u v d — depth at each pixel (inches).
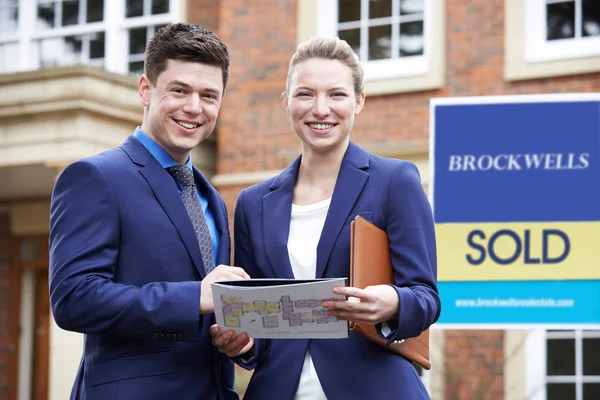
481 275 285.1
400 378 140.3
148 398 137.6
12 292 506.3
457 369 397.1
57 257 137.5
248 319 129.6
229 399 150.3
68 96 408.2
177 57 144.6
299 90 146.3
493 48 404.8
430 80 411.5
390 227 142.0
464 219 287.7
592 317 279.6
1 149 420.2
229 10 442.0
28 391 502.6
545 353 396.2
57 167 414.9
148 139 147.1
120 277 139.0
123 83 417.1
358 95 149.3
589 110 287.0
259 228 148.9
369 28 427.5
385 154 412.5
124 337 139.9
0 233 507.8
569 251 283.0
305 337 130.5
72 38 498.0
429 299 136.3
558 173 286.5
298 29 432.8
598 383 391.5
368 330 135.8
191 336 133.6
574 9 397.7
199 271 141.9
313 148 147.0
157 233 140.3
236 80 438.3
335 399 139.9
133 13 487.5
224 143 437.7
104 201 138.9
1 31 510.6
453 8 411.5
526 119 289.3
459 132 290.7
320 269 142.0
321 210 146.3
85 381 141.0
